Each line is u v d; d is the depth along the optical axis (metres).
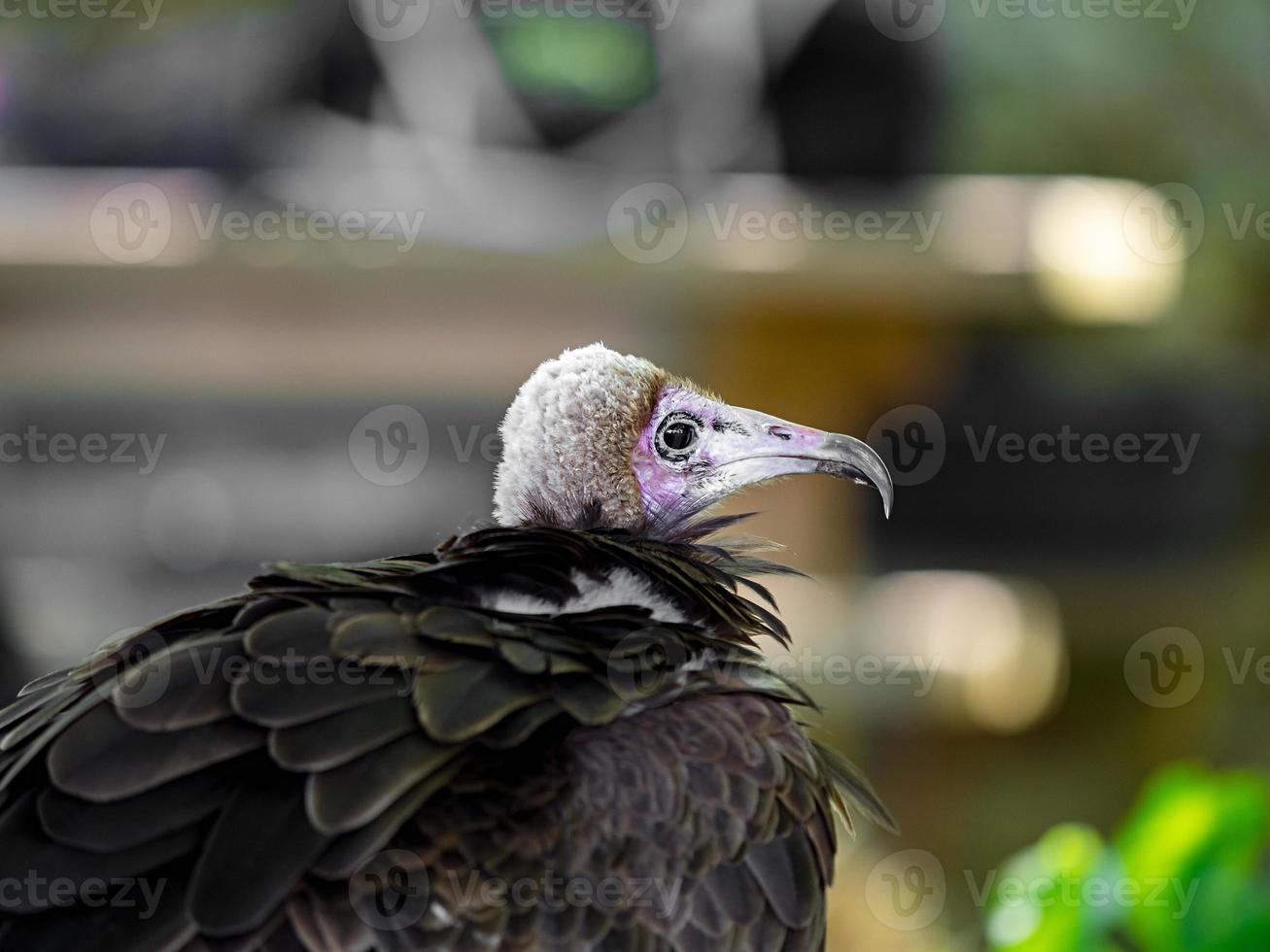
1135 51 14.48
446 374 11.59
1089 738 16.67
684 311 11.26
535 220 10.94
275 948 3.87
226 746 4.16
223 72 11.79
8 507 14.30
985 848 14.64
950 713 14.03
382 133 11.54
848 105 11.73
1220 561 16.06
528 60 11.59
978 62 14.33
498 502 6.31
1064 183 12.16
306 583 4.86
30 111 11.80
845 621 12.50
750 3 11.64
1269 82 14.48
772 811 4.57
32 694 5.29
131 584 14.60
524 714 4.38
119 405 14.27
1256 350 15.12
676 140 11.67
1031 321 11.55
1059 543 16.06
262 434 14.66
